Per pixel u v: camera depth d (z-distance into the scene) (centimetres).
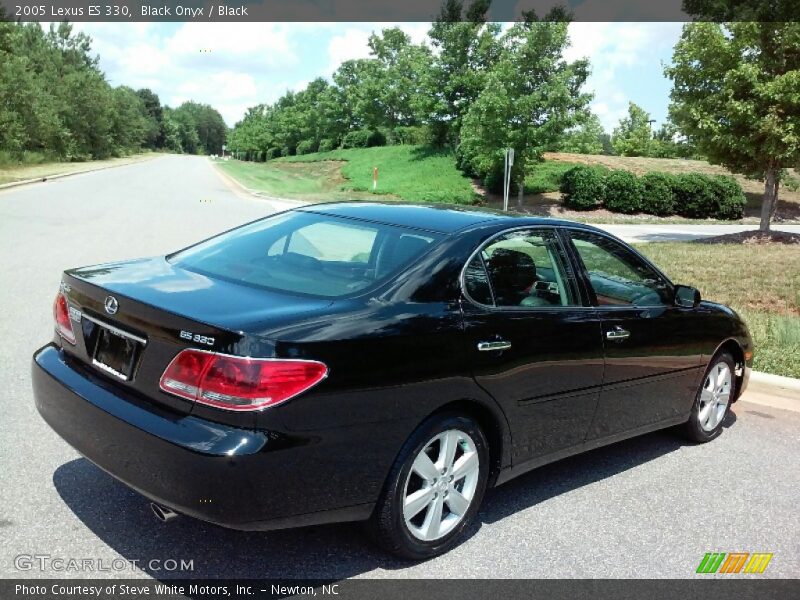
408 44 5759
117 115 8319
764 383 650
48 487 372
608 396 423
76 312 339
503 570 333
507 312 359
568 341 386
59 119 5306
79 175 3688
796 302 1026
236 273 358
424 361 316
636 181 3148
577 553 354
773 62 1752
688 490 443
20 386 518
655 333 449
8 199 2000
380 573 320
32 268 977
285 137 9444
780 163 1858
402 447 313
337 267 350
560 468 468
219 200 2609
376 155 5384
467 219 389
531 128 2861
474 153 3309
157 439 276
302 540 341
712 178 3384
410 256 349
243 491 268
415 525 332
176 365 283
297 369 277
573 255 416
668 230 2575
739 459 503
